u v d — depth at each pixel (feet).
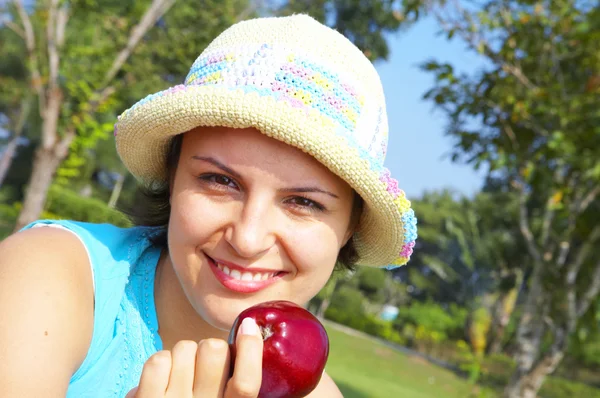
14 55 83.20
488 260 88.02
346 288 121.60
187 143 5.43
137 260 6.22
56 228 5.62
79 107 32.81
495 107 25.17
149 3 33.30
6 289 4.66
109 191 111.96
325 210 5.43
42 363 4.41
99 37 35.32
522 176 26.43
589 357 84.94
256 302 5.38
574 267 27.99
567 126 24.13
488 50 25.93
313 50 5.58
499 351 88.79
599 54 24.90
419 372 57.26
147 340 5.94
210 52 5.93
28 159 116.06
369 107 5.75
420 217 146.72
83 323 5.09
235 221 5.16
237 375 4.12
